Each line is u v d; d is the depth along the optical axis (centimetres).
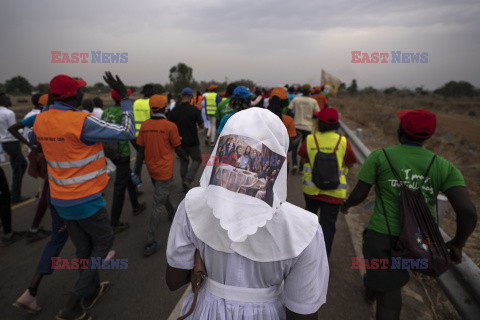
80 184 201
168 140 315
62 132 188
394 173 178
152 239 318
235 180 73
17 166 459
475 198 519
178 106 476
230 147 76
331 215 271
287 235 82
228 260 87
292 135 340
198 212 88
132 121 219
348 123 1559
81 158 198
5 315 237
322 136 271
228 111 515
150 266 303
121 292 264
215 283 94
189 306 108
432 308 242
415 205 170
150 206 452
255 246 83
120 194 359
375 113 2181
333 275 286
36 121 194
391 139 1083
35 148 320
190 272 101
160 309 245
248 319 90
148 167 319
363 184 196
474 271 205
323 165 256
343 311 240
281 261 84
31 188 537
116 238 357
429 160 172
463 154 927
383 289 178
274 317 93
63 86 188
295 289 88
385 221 180
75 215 207
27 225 393
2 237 341
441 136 1448
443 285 230
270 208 72
